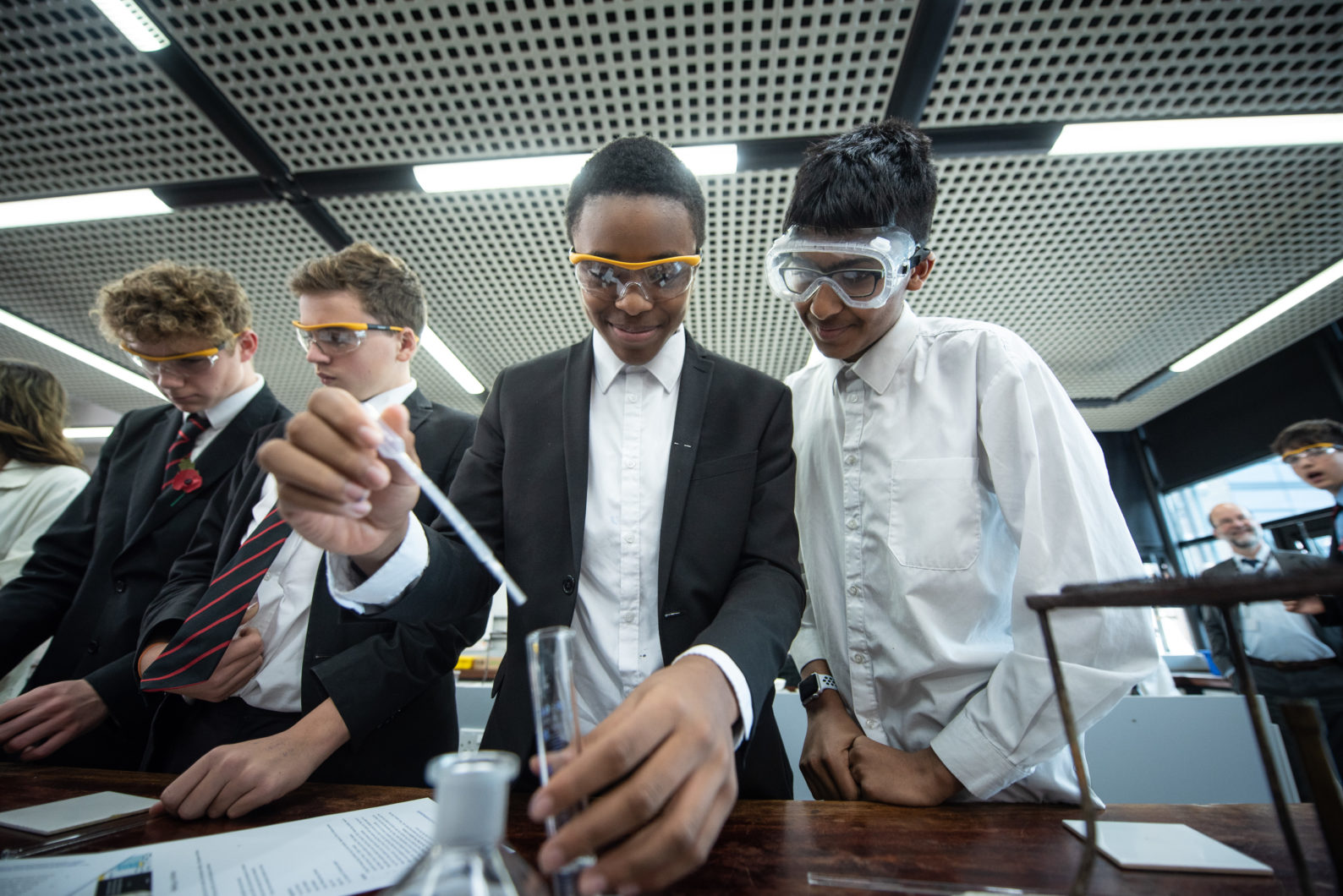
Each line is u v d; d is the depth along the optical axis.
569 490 0.91
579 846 0.39
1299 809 0.67
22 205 2.35
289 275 2.83
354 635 1.05
